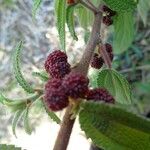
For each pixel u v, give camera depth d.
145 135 0.09
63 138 0.09
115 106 0.08
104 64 0.13
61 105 0.08
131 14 0.15
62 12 0.11
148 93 0.29
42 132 0.32
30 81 0.29
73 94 0.08
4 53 0.34
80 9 0.15
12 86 0.31
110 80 0.12
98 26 0.11
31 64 0.32
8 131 0.33
